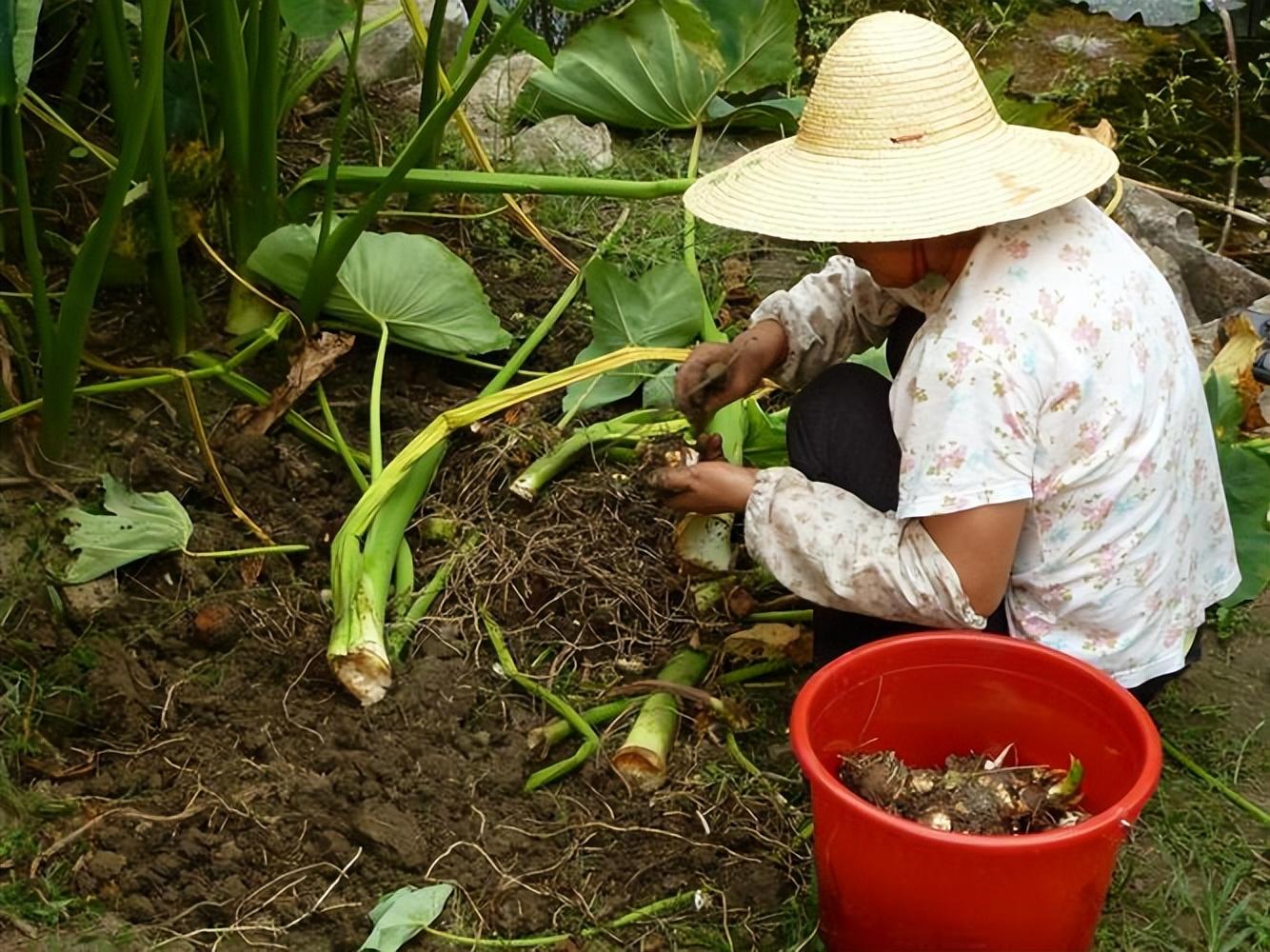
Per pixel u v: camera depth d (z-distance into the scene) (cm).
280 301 260
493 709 206
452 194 295
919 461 166
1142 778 152
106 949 173
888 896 155
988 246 168
